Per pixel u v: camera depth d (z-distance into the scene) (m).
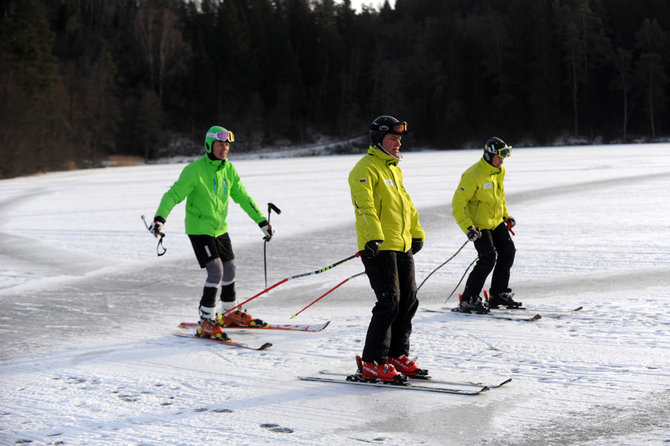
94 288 8.23
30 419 3.88
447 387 4.11
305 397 4.12
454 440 3.33
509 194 17.48
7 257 10.84
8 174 48.12
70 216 16.98
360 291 7.64
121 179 35.34
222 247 5.92
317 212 15.74
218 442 3.43
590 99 80.81
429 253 9.73
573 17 81.25
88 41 89.50
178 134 86.88
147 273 9.21
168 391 4.34
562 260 8.71
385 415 3.73
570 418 3.55
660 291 6.72
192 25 100.19
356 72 95.44
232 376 4.63
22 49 59.59
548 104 80.25
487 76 86.94
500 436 3.35
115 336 5.90
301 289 7.86
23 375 4.78
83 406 4.09
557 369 4.43
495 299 6.45
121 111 75.56
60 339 5.81
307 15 101.50
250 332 5.96
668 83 78.00
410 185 22.45
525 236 10.77
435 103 86.81
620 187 17.97
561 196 16.42
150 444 3.44
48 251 11.38
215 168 5.75
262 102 89.12
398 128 4.27
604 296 6.66
